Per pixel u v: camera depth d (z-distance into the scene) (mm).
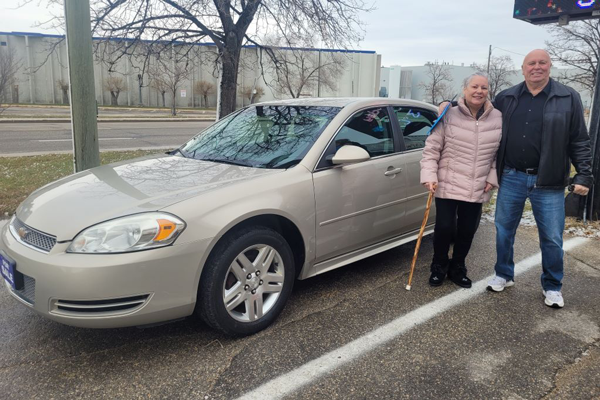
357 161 3201
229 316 2771
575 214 5645
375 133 3812
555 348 2799
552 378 2498
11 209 5598
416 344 2836
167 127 22203
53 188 3148
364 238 3641
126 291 2402
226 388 2412
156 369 2576
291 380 2479
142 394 2365
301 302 3412
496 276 3658
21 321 3121
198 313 2746
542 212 3322
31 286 2541
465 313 3248
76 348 2793
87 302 2387
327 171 3301
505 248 3564
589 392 2381
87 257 2387
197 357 2688
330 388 2412
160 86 36719
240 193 2811
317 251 3271
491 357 2697
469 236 3635
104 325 2434
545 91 3172
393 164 3820
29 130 18062
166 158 3703
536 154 3230
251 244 2809
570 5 5418
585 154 3164
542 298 3506
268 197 2896
